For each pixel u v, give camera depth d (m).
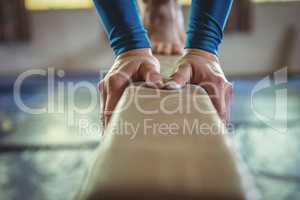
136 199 0.22
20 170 1.96
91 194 0.22
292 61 4.74
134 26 0.55
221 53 4.78
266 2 4.68
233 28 4.77
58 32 4.81
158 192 0.22
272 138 2.39
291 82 4.31
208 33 0.54
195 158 0.26
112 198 0.22
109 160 0.25
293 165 1.94
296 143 2.28
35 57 4.86
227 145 0.28
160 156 0.26
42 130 2.64
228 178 0.23
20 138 2.48
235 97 3.63
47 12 4.77
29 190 1.72
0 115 3.12
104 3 0.55
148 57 0.53
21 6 4.75
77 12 4.77
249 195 0.22
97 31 4.80
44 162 2.06
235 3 4.72
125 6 0.55
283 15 4.69
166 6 0.81
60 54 4.85
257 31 4.73
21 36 4.83
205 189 0.22
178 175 0.23
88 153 2.16
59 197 1.64
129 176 0.23
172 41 0.75
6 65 4.85
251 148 2.21
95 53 4.85
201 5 0.54
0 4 4.74
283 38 4.73
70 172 1.91
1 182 1.81
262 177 1.82
